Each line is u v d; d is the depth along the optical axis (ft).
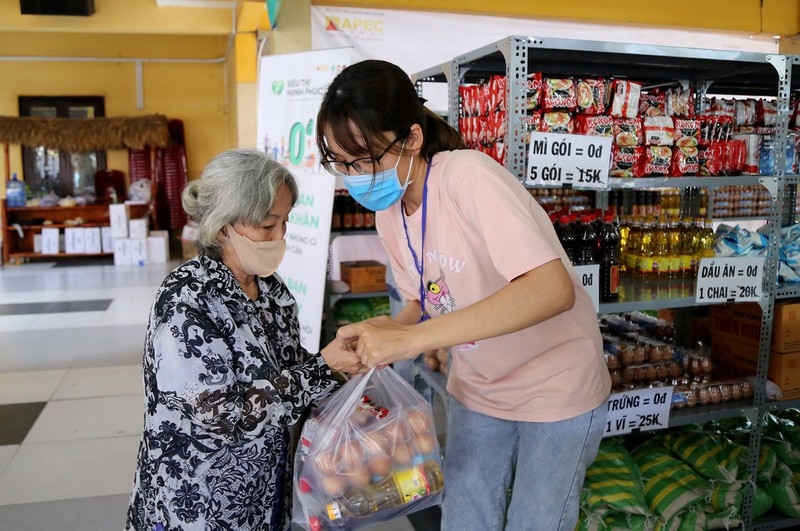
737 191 15.03
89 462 11.31
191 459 4.56
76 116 36.19
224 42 36.76
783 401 8.84
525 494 5.66
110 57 36.06
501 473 6.12
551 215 8.16
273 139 14.26
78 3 25.18
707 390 8.80
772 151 8.60
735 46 21.53
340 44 17.62
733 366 9.41
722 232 9.06
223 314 4.55
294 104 13.56
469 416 6.10
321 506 4.71
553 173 7.39
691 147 8.25
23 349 18.21
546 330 5.38
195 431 4.55
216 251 4.77
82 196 35.42
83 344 18.71
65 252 33.86
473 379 5.93
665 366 9.07
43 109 35.83
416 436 4.99
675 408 8.66
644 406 8.18
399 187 4.96
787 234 9.26
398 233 5.77
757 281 8.50
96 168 35.73
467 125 8.85
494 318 4.25
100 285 27.89
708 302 8.33
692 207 11.68
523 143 7.32
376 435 4.83
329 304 15.57
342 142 4.67
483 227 4.62
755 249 8.59
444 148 5.23
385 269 15.80
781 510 8.97
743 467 8.75
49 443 12.09
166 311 4.40
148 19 26.40
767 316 8.61
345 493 4.69
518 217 4.48
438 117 5.33
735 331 9.34
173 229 37.04
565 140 7.39
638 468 8.65
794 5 21.11
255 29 24.77
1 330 20.29
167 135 34.68
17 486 10.45
